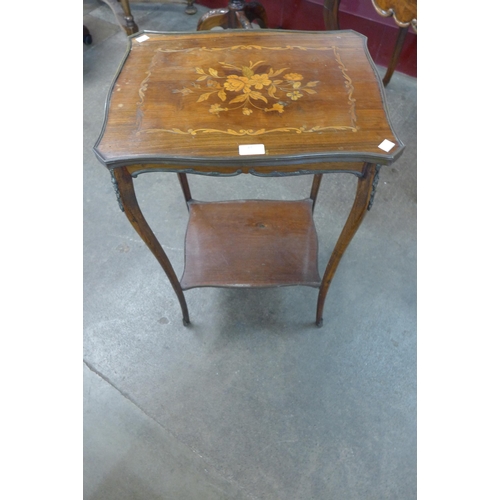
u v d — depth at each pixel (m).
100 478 1.14
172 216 1.69
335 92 0.94
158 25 2.48
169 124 0.88
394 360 1.33
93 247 1.60
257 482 1.13
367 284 1.50
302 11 2.30
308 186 1.79
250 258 1.29
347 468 1.15
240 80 0.97
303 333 1.39
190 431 1.21
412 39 2.11
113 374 1.31
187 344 1.37
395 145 0.83
